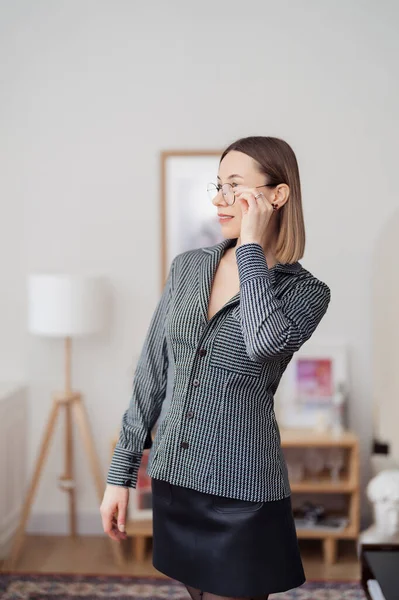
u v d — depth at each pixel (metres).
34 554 3.82
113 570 3.57
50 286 3.67
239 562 1.58
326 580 3.44
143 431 1.76
